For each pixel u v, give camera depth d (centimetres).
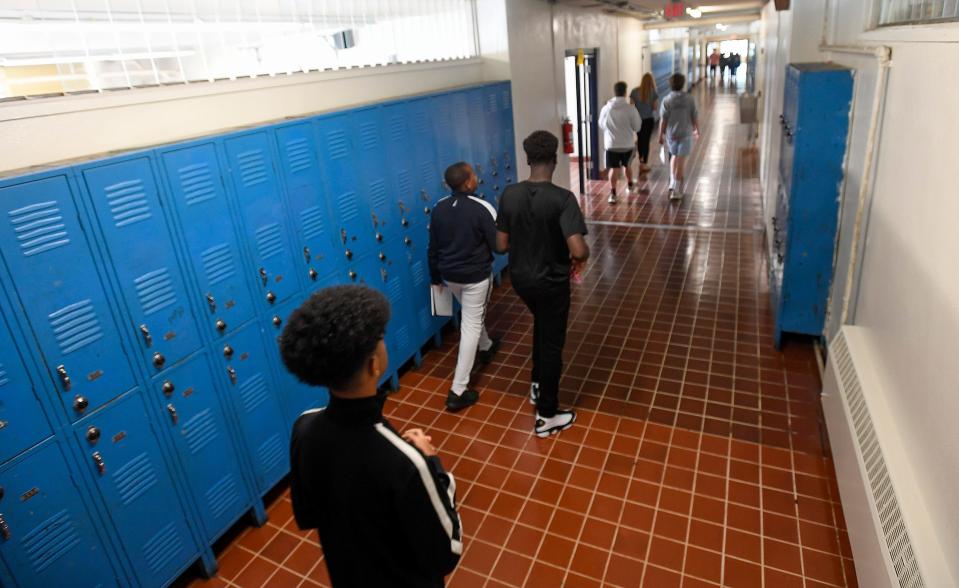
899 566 157
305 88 324
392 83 394
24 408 178
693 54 2222
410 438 125
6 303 171
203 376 236
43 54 273
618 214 697
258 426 264
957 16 176
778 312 361
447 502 122
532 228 270
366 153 327
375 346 109
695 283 486
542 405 304
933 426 158
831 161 315
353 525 113
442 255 335
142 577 216
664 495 260
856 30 301
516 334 429
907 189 197
